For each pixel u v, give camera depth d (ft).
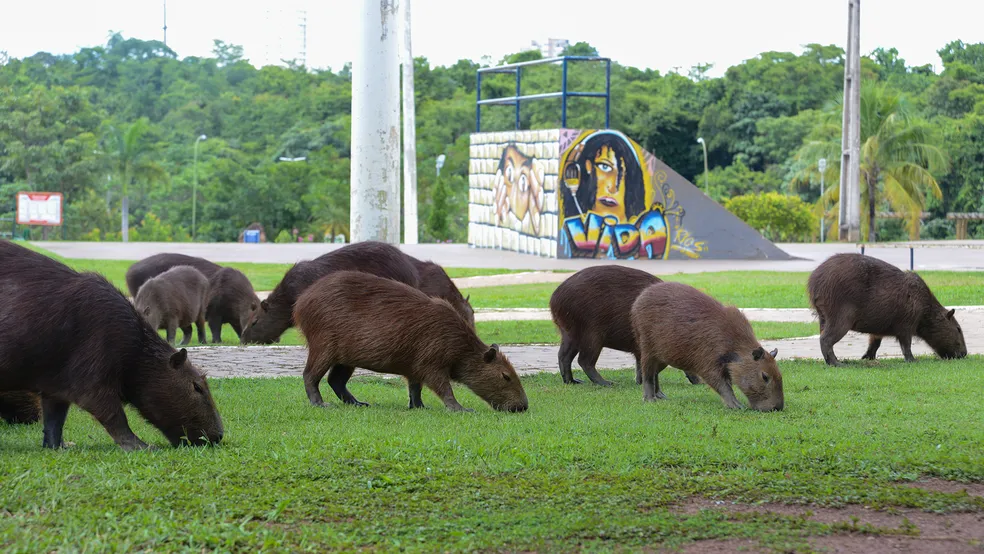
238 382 32.68
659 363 29.96
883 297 37.88
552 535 15.96
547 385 33.53
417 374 27.84
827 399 29.60
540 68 250.78
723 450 21.67
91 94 258.37
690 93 218.59
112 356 21.02
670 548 15.56
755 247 94.32
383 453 20.85
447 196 195.93
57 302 20.68
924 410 27.40
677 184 93.76
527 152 98.17
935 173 170.60
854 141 129.29
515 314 57.67
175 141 240.53
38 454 20.79
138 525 15.61
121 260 86.84
